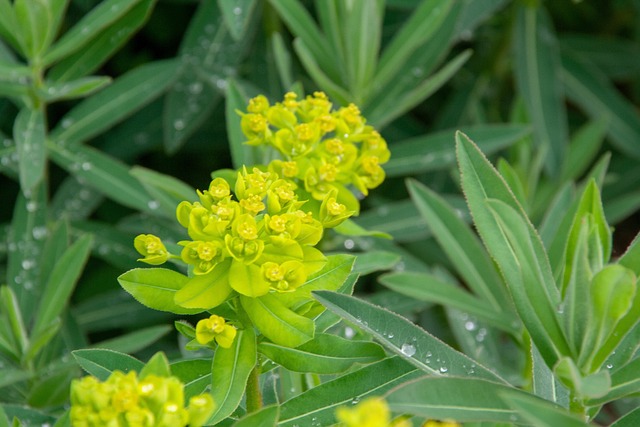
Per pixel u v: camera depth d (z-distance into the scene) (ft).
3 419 2.40
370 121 3.05
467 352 2.95
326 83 2.96
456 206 3.15
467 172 2.44
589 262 2.35
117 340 2.82
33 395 2.76
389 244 3.10
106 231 3.12
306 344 2.38
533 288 2.35
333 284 2.38
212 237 2.32
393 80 3.14
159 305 2.36
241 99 2.75
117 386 2.22
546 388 2.48
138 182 3.00
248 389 2.41
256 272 2.31
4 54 3.00
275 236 2.31
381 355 2.37
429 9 3.03
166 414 2.22
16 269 2.96
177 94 3.22
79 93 2.90
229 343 2.33
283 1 3.03
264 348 2.38
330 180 2.49
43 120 2.94
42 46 2.91
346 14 2.99
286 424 2.41
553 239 2.74
